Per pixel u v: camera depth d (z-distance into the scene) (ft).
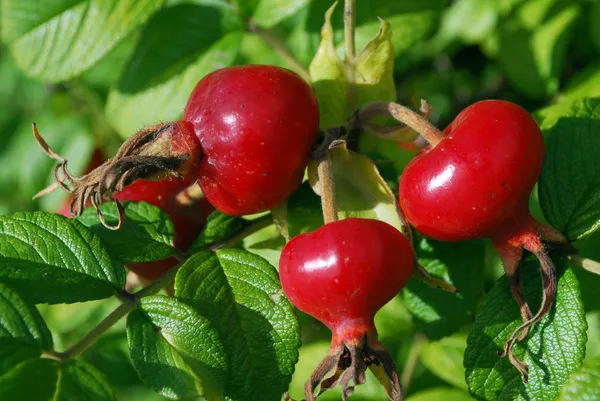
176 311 1.02
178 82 1.24
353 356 1.01
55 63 1.24
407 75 1.42
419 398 1.21
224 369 1.01
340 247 1.00
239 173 1.05
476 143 1.02
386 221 1.07
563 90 1.32
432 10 1.24
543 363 1.04
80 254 1.05
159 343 1.02
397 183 1.15
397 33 1.24
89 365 1.00
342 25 1.25
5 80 1.58
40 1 1.23
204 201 1.14
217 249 1.10
